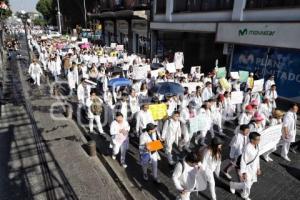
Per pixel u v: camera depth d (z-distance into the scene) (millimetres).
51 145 9211
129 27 33062
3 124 10906
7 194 6750
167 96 10562
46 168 7852
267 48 15594
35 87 16781
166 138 7949
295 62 14289
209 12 19719
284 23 13883
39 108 12883
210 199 6738
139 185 7250
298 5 13430
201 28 20078
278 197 6930
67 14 64062
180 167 5504
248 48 16828
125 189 7117
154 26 26562
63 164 8070
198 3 20875
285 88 15062
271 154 9109
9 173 7582
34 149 8930
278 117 8672
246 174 6430
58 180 7305
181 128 8922
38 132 10195
